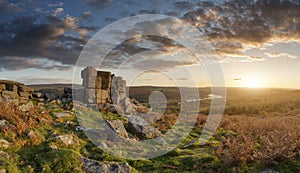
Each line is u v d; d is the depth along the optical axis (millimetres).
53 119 14547
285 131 14359
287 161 9984
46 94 20094
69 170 8859
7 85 17062
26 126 11945
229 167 10039
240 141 13453
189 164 10898
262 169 9625
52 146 10547
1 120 12039
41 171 8625
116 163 9789
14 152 9688
